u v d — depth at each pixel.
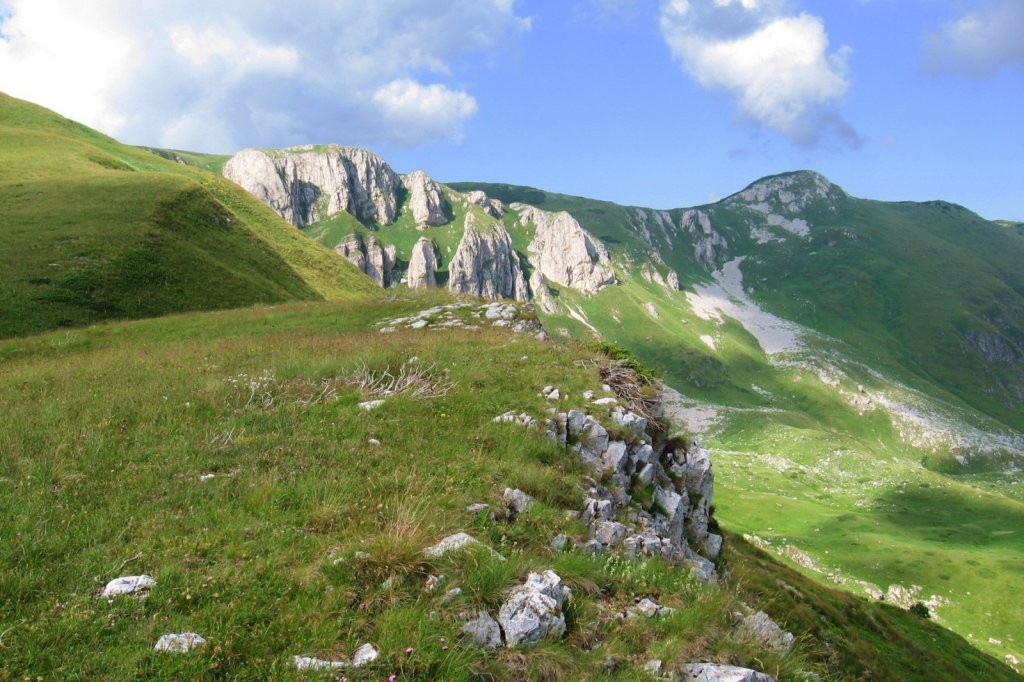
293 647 6.96
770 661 8.78
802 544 126.19
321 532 9.70
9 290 46.41
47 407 15.38
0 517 9.45
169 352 27.31
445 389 17.22
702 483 19.06
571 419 15.91
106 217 61.19
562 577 9.52
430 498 10.88
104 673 6.38
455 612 7.82
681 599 10.10
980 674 50.81
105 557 8.59
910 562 115.12
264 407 15.39
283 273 74.44
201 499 10.46
